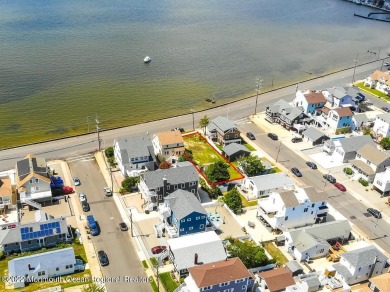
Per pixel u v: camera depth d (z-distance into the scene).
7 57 192.38
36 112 147.12
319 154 126.38
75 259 82.31
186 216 87.50
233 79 184.00
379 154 115.19
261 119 147.62
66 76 176.50
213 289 72.19
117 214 97.88
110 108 152.38
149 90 168.25
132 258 85.31
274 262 83.69
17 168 104.00
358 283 82.62
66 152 123.19
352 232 95.12
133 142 112.88
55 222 87.62
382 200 107.00
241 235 92.19
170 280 79.69
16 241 83.69
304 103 147.12
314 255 86.81
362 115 141.25
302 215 94.81
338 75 193.00
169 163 113.75
